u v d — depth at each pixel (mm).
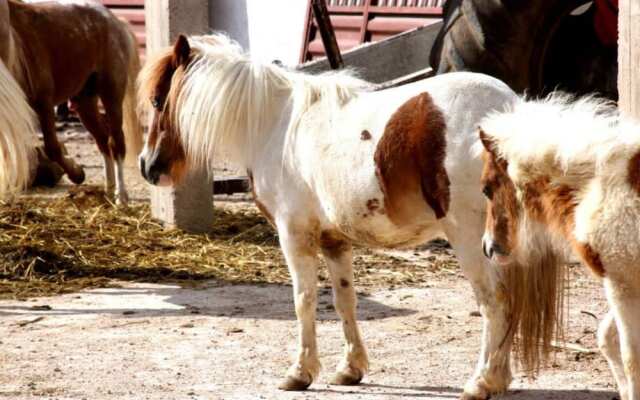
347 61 13555
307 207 7109
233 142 7441
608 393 6906
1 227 11805
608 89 11258
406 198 6652
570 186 6062
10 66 11562
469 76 6664
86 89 14164
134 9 19672
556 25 10617
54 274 10516
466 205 6484
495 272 6523
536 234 6324
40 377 7434
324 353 7949
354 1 17000
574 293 9367
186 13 11883
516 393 6945
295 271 7203
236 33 14086
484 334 6629
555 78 11320
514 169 6180
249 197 14516
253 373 7477
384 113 6707
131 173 16125
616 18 10805
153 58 7848
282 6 17469
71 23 13586
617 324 5984
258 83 7297
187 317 8977
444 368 7504
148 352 8000
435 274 10281
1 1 11344
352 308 7285
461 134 6445
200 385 7215
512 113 6367
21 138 9727
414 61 13844
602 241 5863
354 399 6906
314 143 6938
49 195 14352
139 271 10609
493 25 10570
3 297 9766
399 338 8234
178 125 7617
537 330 6527
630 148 5840
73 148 19125
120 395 7020
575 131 5973
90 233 11836
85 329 8672
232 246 11523
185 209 12023
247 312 9102
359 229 6895
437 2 16031
